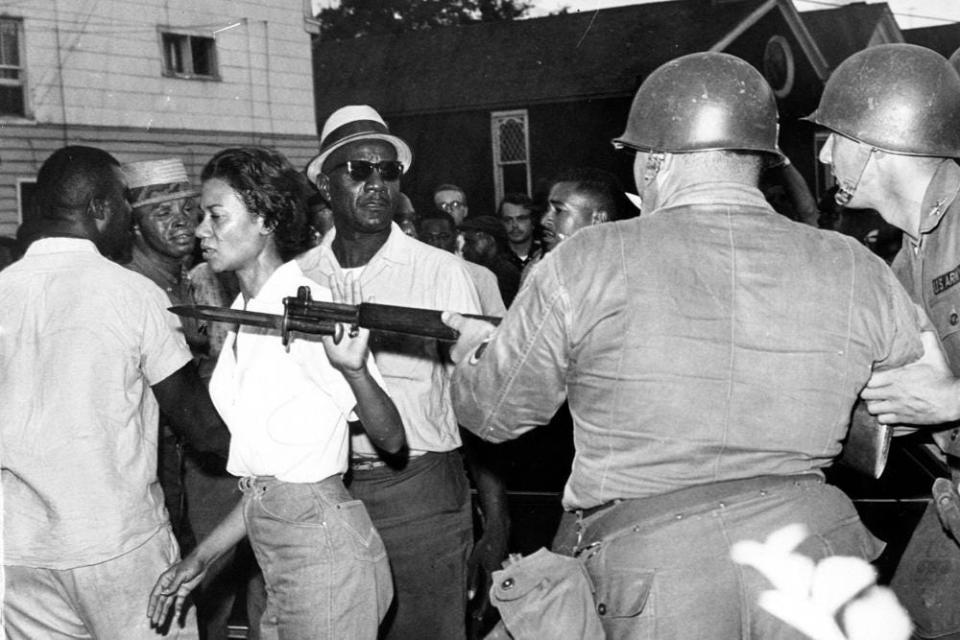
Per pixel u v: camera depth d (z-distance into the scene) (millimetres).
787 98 21188
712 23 20156
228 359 2990
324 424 2865
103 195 3170
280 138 15914
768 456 2283
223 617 4332
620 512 2320
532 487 5719
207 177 3070
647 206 2492
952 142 2738
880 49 2820
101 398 3008
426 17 35406
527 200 8250
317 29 16312
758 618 2254
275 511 2869
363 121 3729
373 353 3564
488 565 3941
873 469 2465
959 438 2732
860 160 2811
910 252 2953
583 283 2307
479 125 21281
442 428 3648
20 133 13445
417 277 3709
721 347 2256
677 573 2250
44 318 3027
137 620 3043
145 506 3086
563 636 2303
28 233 3402
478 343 2586
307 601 2855
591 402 2346
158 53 14453
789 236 2336
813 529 2281
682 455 2271
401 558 3623
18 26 13406
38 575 3018
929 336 2414
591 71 20375
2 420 2992
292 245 3158
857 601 2402
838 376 2295
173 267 4430
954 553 2986
